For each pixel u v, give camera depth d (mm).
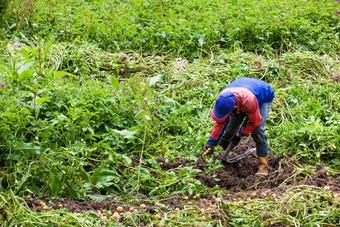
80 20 8000
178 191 4547
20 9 8055
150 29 7898
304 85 6648
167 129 5762
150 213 4086
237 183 4828
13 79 5273
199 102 6195
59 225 3566
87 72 6914
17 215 3594
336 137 5254
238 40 8203
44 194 4234
